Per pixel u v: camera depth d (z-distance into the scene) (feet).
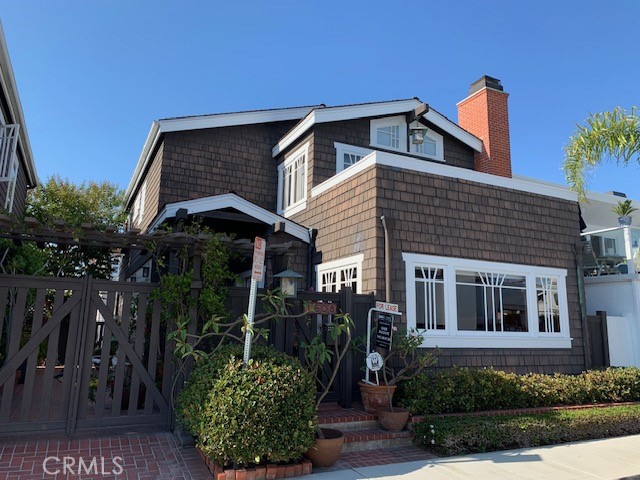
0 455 16.61
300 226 33.35
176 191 37.68
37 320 19.01
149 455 17.29
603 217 55.42
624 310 34.27
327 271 31.14
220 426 14.99
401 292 26.08
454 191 29.04
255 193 40.96
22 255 28.45
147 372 20.44
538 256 31.22
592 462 18.72
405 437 20.90
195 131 39.24
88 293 19.81
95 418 19.38
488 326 28.66
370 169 27.48
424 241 27.40
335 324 21.81
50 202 56.29
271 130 42.60
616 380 28.37
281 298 20.72
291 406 16.15
